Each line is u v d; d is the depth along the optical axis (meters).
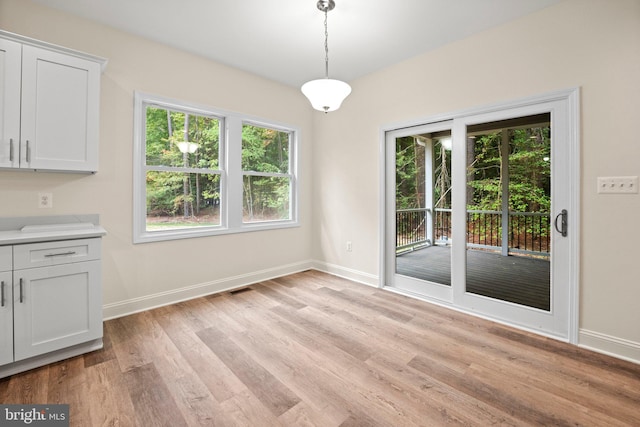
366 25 2.53
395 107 3.27
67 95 2.08
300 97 4.08
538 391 1.67
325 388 1.69
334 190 3.99
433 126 3.03
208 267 3.25
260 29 2.60
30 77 1.94
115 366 1.89
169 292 2.96
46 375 1.79
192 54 3.05
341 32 2.65
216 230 3.29
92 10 2.34
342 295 3.23
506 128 2.56
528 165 2.45
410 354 2.05
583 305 2.16
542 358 2.00
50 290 1.89
